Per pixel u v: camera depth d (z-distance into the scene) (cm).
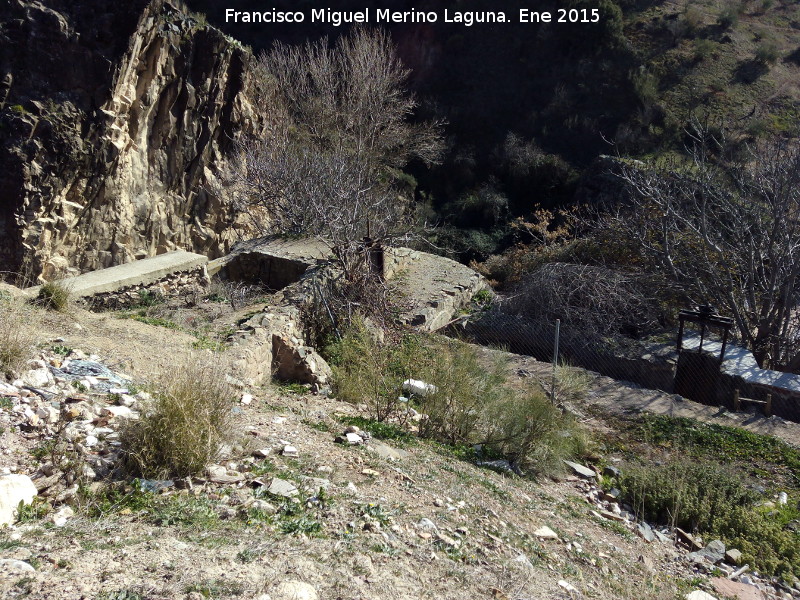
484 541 495
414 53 3603
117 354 703
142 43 1539
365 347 841
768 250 1403
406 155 2828
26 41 1405
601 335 1241
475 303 1425
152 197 1653
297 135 2212
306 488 486
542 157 3023
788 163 1411
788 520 740
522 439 747
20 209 1373
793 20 3912
